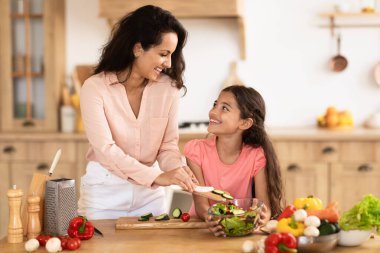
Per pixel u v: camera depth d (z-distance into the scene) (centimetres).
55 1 396
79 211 240
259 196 228
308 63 413
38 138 385
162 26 207
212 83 418
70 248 173
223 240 183
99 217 236
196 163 233
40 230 191
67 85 424
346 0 407
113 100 220
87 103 217
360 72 411
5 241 187
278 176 230
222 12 376
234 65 414
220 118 223
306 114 416
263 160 229
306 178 369
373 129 393
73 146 385
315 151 368
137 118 227
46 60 400
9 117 405
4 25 399
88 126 218
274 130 393
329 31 410
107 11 379
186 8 376
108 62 218
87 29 421
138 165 210
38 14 397
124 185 234
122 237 188
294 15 411
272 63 414
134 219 205
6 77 403
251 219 186
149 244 180
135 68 217
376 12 394
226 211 189
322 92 414
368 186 367
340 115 401
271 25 412
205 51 416
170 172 205
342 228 175
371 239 185
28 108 406
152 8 210
